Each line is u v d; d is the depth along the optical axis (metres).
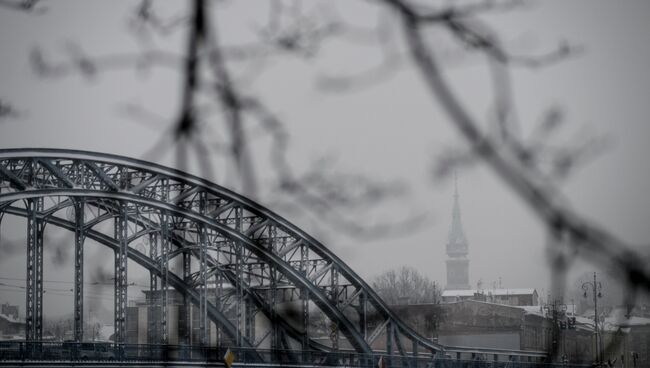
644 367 132.75
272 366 88.31
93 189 81.38
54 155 79.19
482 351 118.88
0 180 77.12
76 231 80.31
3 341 68.19
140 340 137.75
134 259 88.75
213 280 117.75
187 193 88.75
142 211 88.19
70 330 131.88
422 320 159.00
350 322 102.00
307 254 99.25
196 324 112.81
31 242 75.62
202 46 7.18
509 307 159.38
